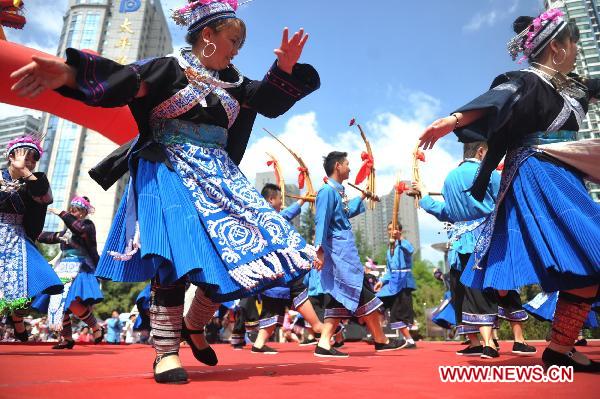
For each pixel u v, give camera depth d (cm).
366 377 207
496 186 377
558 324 216
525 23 259
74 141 7350
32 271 395
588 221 197
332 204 407
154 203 192
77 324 1862
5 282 378
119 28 7744
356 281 405
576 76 255
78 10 7894
